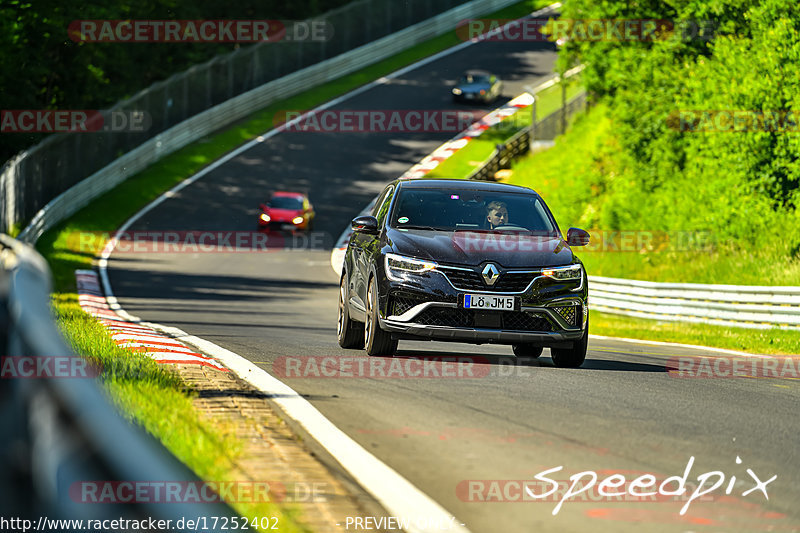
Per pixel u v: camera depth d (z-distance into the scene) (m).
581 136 190.75
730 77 97.38
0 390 9.51
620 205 122.56
